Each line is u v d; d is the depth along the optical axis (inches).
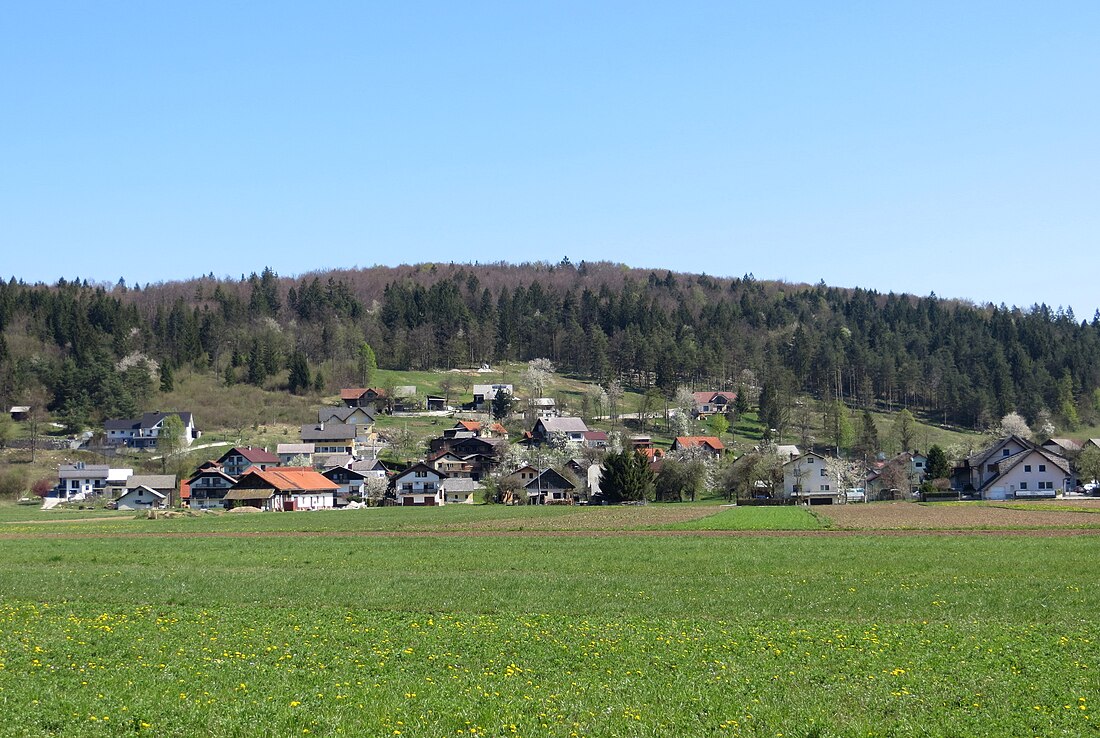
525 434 7524.6
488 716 844.0
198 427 7632.9
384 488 5664.4
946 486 5172.2
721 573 1856.5
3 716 854.5
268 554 2409.0
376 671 1037.2
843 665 1037.8
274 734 800.9
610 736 796.0
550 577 1829.5
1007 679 961.5
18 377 7687.0
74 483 5595.5
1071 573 1750.7
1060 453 5565.9
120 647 1186.6
